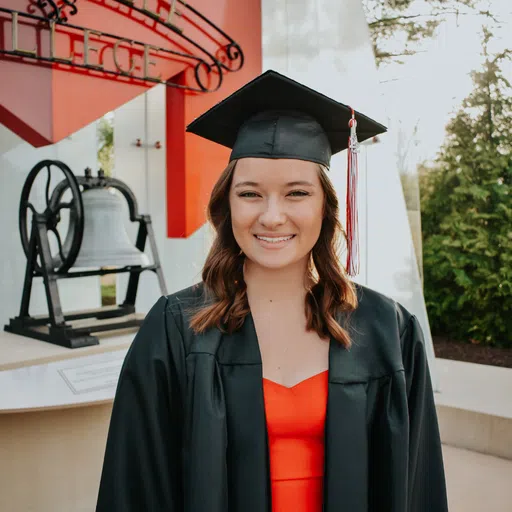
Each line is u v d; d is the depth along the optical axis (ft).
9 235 8.94
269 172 3.16
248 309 3.42
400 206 10.11
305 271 3.59
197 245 11.00
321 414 3.22
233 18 8.17
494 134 14.87
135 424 3.33
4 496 5.18
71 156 9.77
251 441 3.09
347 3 9.73
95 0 6.56
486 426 9.14
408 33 16.30
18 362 5.79
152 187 11.53
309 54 9.80
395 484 3.18
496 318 14.99
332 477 3.08
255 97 3.47
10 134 8.85
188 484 3.08
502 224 14.56
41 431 5.26
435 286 15.85
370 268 10.26
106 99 6.81
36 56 6.00
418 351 3.61
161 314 3.48
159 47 7.10
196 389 3.17
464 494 7.83
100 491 3.36
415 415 3.51
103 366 5.88
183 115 7.72
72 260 6.54
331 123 3.77
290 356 3.36
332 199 3.41
